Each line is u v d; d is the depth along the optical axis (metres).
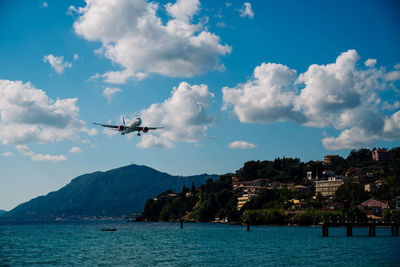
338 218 188.25
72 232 184.38
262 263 67.69
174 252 85.50
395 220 172.00
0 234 171.00
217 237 130.75
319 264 65.50
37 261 72.88
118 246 101.75
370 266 62.50
